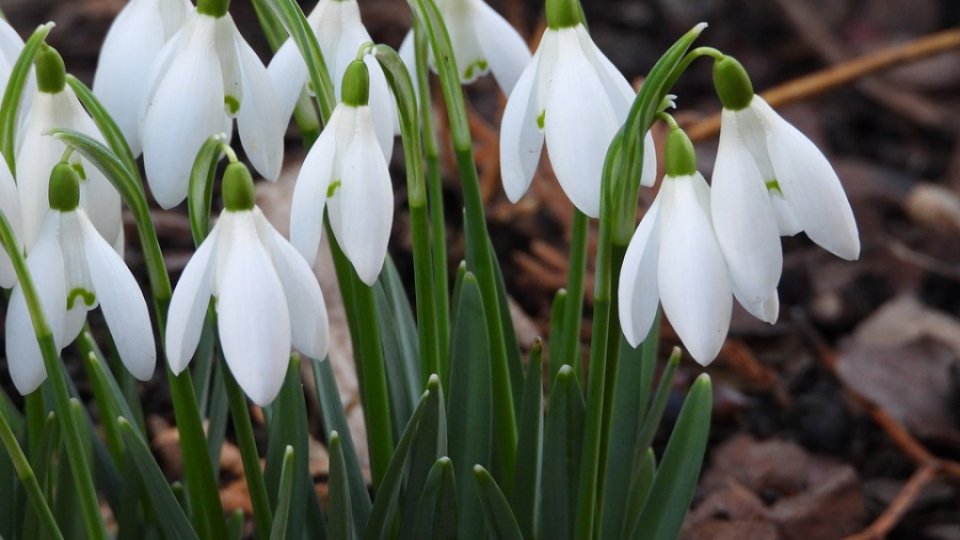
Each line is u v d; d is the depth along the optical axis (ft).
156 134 1.27
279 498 1.29
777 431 1.94
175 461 1.79
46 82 1.28
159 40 1.33
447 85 1.33
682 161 1.23
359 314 1.36
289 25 1.29
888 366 1.98
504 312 1.46
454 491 1.35
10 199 1.27
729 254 1.22
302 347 1.24
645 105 1.23
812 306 2.27
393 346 1.45
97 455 1.43
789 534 1.77
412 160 1.31
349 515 1.35
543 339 2.05
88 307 1.26
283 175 2.29
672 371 1.46
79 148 1.24
